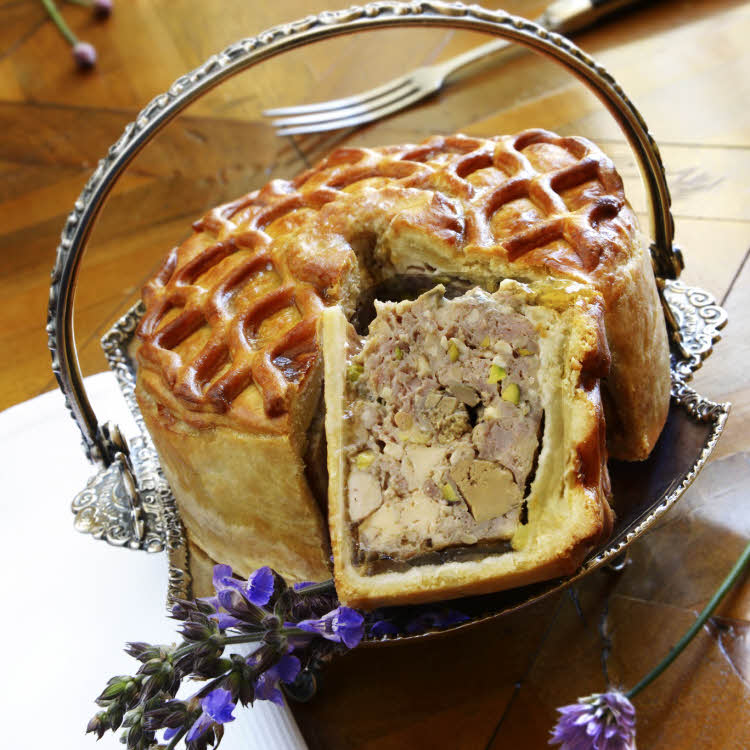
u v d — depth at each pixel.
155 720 0.47
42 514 0.61
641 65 0.74
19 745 0.54
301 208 0.58
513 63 0.77
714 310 0.59
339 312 0.53
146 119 0.54
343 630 0.49
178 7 0.90
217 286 0.55
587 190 0.55
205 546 0.57
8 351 0.70
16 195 0.78
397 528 0.52
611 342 0.52
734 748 0.50
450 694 0.53
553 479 0.50
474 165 0.57
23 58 0.89
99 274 0.73
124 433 0.63
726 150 0.68
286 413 0.51
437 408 0.52
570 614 0.54
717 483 0.57
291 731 0.52
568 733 0.47
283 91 0.81
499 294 0.51
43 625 0.57
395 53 0.82
